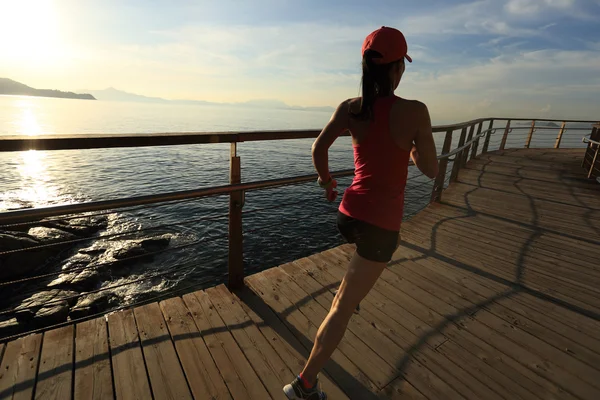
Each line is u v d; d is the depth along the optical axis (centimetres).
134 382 162
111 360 175
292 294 247
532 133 1333
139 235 1241
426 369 183
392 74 119
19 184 2180
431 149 121
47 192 2014
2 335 679
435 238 386
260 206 1667
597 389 176
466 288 275
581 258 349
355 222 128
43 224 1162
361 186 127
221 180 2489
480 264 322
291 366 178
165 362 175
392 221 126
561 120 1350
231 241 240
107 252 1067
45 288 856
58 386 157
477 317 235
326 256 314
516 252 357
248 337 198
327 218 1464
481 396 167
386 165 122
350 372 179
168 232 1295
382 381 174
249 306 229
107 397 153
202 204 1716
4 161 3091
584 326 231
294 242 1202
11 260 898
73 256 1031
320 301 240
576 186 698
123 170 2792
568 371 188
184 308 222
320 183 142
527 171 843
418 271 300
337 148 4188
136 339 191
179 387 161
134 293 872
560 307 254
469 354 197
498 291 273
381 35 115
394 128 117
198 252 1116
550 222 466
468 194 607
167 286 915
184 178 2520
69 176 2500
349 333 210
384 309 237
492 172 817
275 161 3481
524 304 255
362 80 121
